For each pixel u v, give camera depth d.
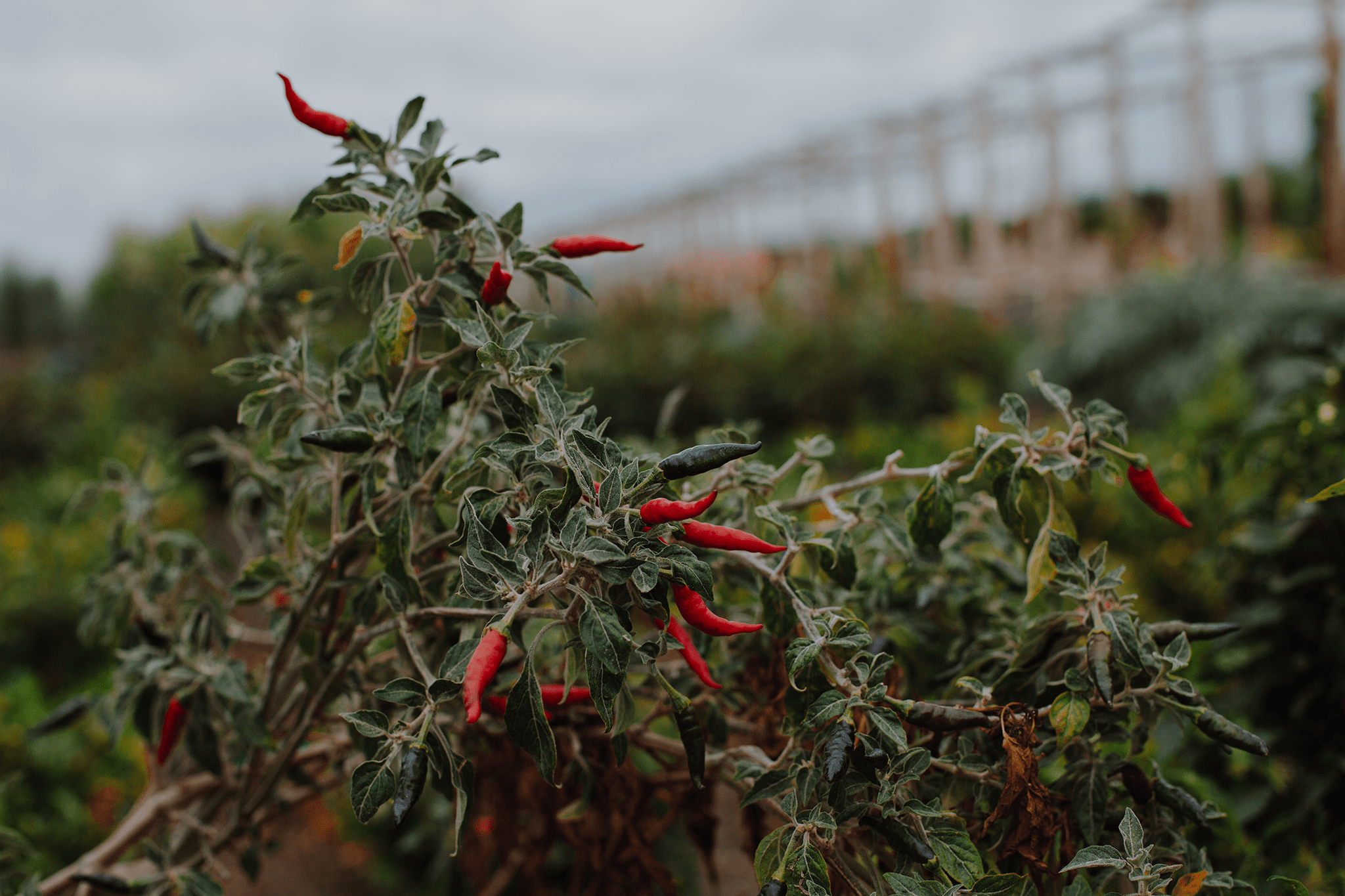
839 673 0.63
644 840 0.78
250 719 0.74
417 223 0.68
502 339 0.65
